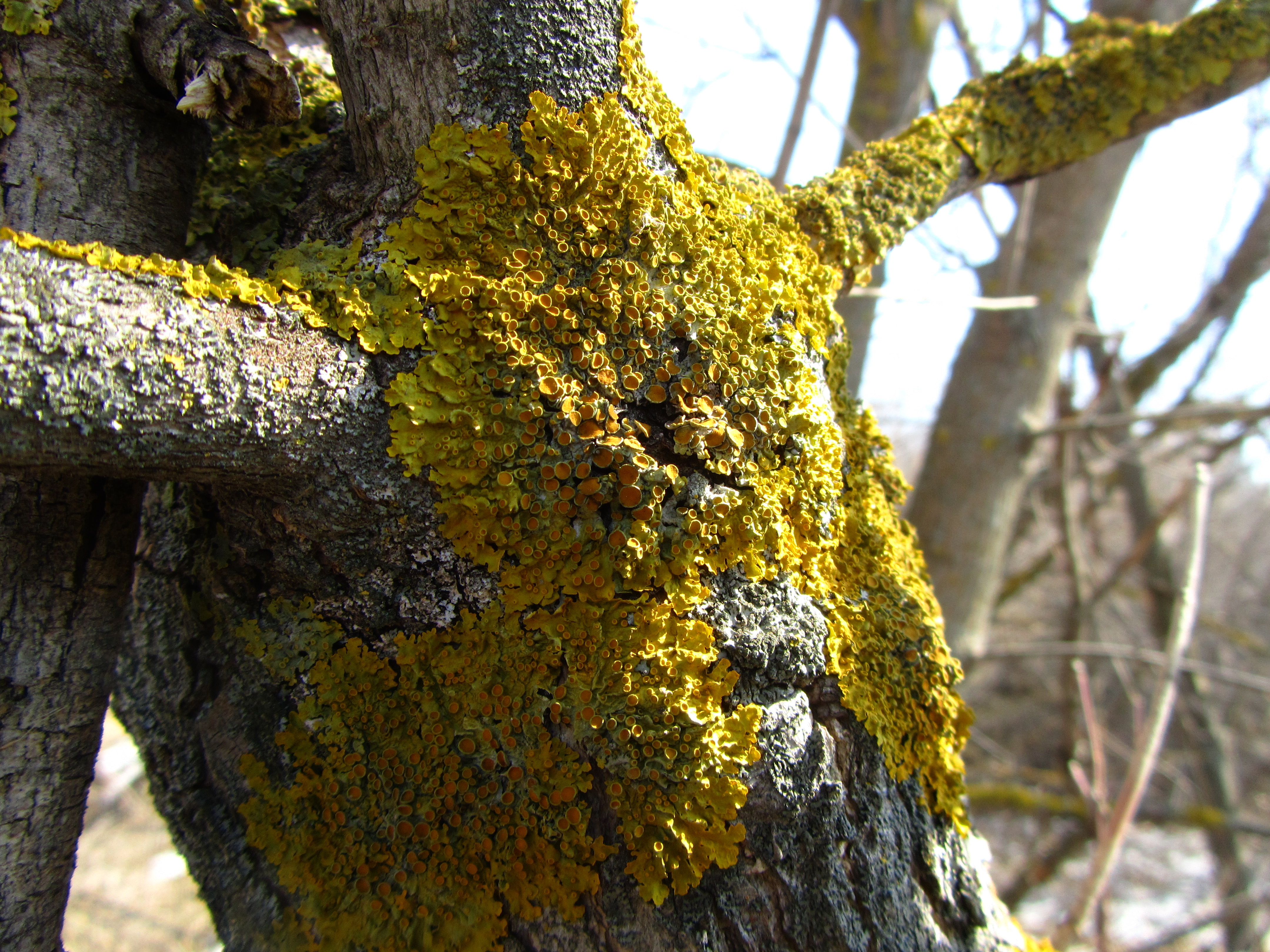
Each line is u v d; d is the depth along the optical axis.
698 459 0.18
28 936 0.18
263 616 0.19
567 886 0.18
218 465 0.16
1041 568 0.80
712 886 0.18
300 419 0.16
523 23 0.18
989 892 0.21
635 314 0.18
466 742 0.18
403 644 0.18
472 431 0.17
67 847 0.19
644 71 0.19
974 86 0.26
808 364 0.20
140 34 0.17
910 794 0.20
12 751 0.18
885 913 0.19
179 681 0.21
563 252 0.18
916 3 0.51
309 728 0.19
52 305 0.14
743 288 0.19
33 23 0.17
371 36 0.18
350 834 0.19
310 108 0.22
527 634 0.18
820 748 0.18
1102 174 0.53
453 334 0.18
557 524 0.18
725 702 0.18
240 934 0.20
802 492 0.19
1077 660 0.42
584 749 0.18
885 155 0.24
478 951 0.18
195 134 0.20
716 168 0.21
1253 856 0.95
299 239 0.20
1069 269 0.54
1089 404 0.67
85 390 0.14
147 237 0.19
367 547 0.18
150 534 0.21
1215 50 0.26
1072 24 0.28
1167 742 1.00
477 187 0.18
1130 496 0.87
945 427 0.57
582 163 0.18
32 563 0.18
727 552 0.18
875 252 0.23
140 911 0.75
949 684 0.21
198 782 0.21
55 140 0.18
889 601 0.21
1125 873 1.00
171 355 0.15
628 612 0.18
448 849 0.18
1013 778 0.92
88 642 0.18
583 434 0.17
